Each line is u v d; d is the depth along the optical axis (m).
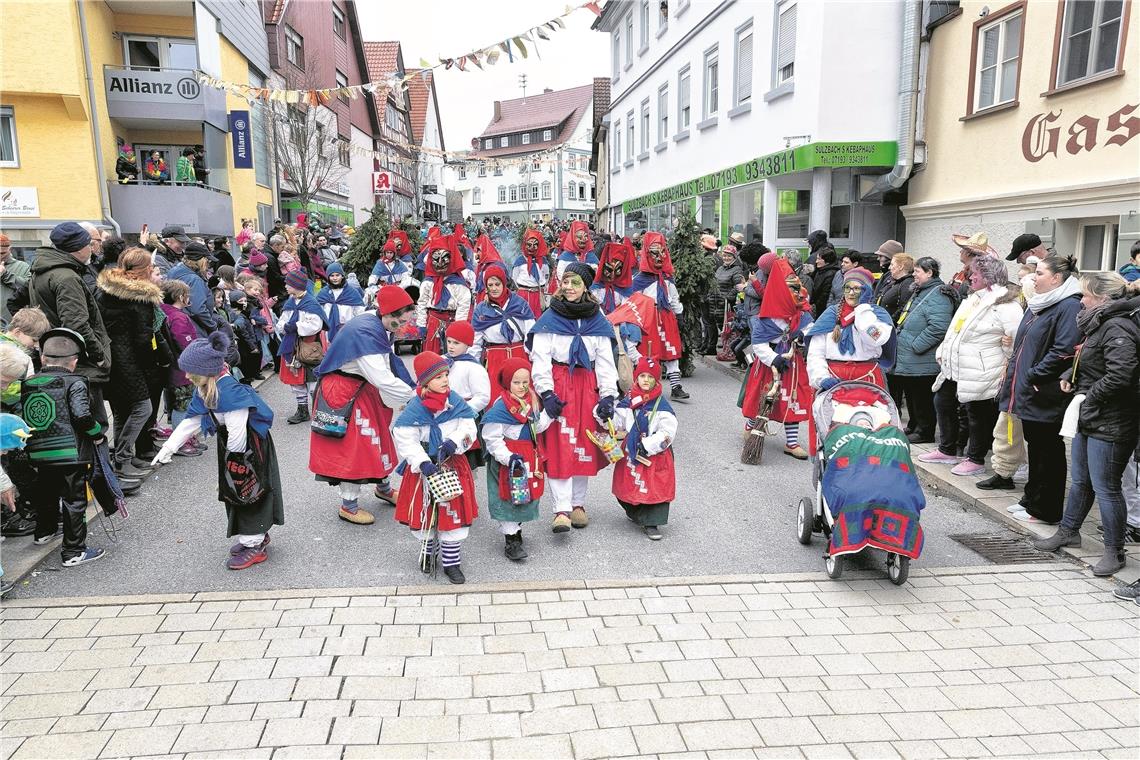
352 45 34.94
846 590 4.83
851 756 3.27
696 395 10.55
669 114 21.81
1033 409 5.59
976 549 5.53
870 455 4.80
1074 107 9.43
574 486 5.92
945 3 11.77
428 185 55.81
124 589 4.76
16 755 3.20
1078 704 3.65
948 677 3.87
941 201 11.91
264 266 11.66
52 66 15.45
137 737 3.32
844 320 6.05
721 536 5.76
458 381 5.39
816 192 13.39
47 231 16.22
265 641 4.11
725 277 12.41
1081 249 9.73
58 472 4.99
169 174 19.52
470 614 4.46
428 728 3.41
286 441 8.27
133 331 6.45
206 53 18.66
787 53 14.12
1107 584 4.93
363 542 5.56
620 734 3.39
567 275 5.63
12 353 4.67
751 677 3.84
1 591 4.61
